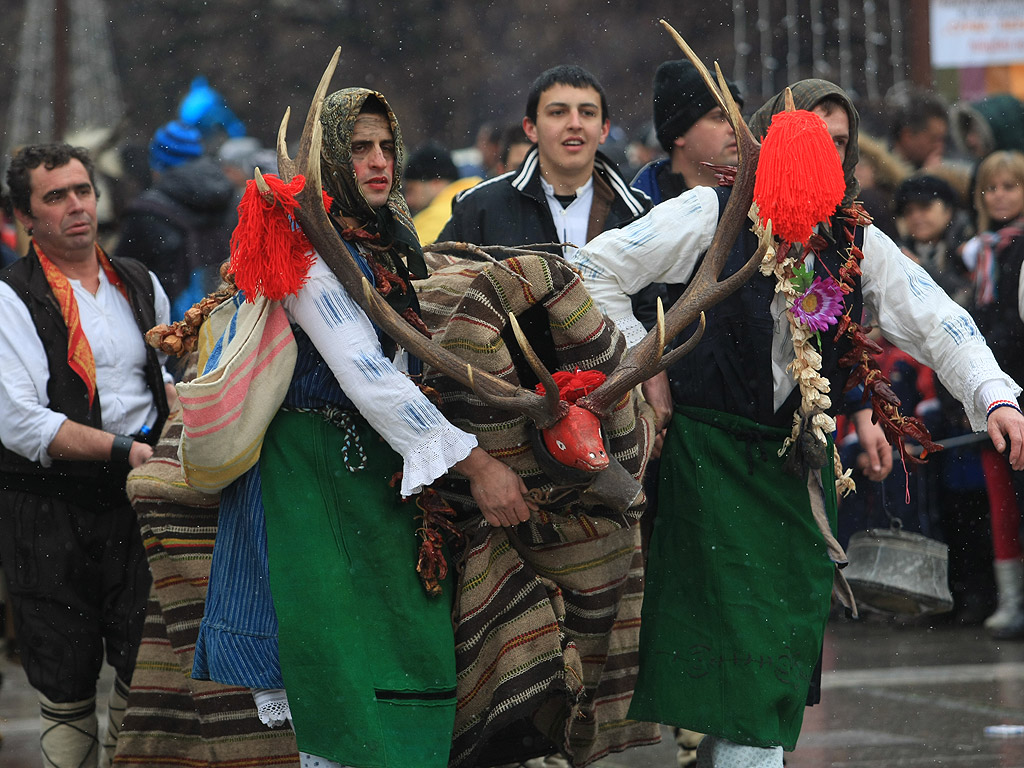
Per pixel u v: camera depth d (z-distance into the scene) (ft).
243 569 41.04
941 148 103.91
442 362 40.14
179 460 45.27
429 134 340.80
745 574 44.75
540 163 59.06
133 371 55.77
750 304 44.83
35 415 52.90
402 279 42.75
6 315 53.52
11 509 53.98
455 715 41.91
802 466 44.88
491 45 343.05
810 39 246.88
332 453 41.14
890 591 55.98
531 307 43.45
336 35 344.69
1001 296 81.66
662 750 63.72
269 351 40.50
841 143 46.60
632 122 321.73
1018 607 85.71
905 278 45.91
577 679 42.93
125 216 89.76
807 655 44.91
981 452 85.20
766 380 45.03
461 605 42.24
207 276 90.43
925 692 71.56
